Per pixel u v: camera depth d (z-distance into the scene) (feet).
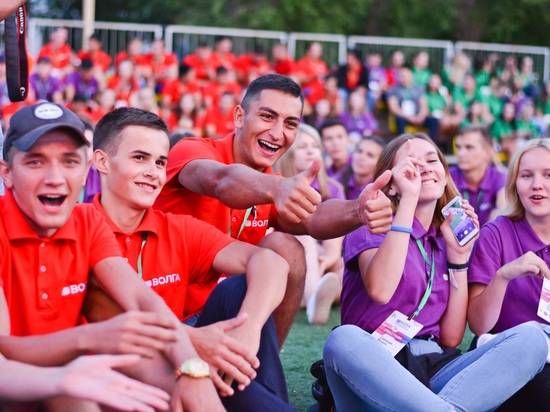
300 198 9.72
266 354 9.82
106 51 47.50
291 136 12.58
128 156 10.51
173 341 8.32
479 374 10.18
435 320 11.59
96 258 9.60
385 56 50.49
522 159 12.45
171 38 48.11
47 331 9.28
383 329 11.11
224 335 9.14
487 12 77.56
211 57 45.39
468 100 48.16
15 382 7.56
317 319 18.24
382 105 46.60
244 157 12.63
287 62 46.14
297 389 13.56
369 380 9.97
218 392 9.31
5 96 39.19
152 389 7.59
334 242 20.40
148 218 10.82
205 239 10.86
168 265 10.76
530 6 77.25
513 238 12.51
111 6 79.05
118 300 9.41
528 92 50.65
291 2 70.64
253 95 12.46
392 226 10.89
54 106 8.95
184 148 12.33
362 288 11.50
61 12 80.59
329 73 46.44
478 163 23.04
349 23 73.72
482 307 11.71
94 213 9.87
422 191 11.66
